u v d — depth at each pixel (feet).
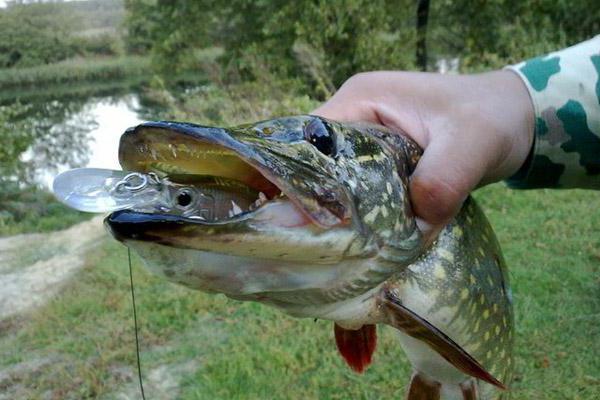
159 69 11.32
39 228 4.45
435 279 1.12
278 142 0.87
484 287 1.22
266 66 8.50
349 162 0.94
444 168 1.03
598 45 1.18
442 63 10.18
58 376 2.43
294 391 2.14
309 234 0.82
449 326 1.16
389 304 1.03
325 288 0.90
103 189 0.79
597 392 1.98
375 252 0.95
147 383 2.32
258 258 0.81
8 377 2.45
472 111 1.08
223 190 0.82
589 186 1.21
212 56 11.08
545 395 2.00
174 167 0.84
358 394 2.08
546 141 1.15
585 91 1.13
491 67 7.43
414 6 9.04
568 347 2.22
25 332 2.77
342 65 8.25
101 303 2.94
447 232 1.15
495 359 1.30
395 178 1.02
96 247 3.86
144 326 2.71
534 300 2.52
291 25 8.80
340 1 7.97
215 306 2.80
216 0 10.30
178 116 5.90
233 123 5.50
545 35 8.04
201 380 2.28
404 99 1.14
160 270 0.77
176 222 0.73
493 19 9.36
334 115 1.19
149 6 11.50
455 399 1.35
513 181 1.23
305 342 2.40
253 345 2.44
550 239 3.12
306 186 0.83
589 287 2.59
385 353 2.27
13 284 3.37
